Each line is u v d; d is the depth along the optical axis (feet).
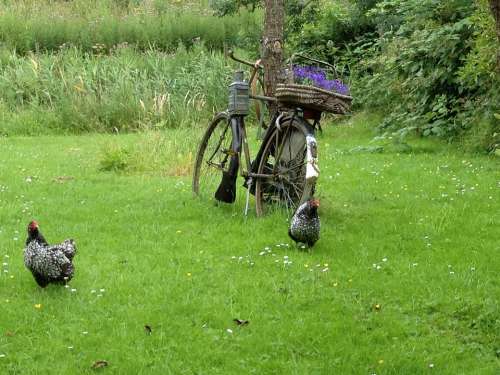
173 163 32.63
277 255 21.26
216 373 16.03
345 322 17.81
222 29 63.77
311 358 16.61
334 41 52.42
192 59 52.85
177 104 46.21
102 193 27.86
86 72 48.93
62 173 31.40
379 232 22.95
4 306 18.25
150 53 54.54
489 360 16.71
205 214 24.90
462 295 18.84
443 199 26.13
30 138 41.78
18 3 70.44
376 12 47.11
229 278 19.81
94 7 71.72
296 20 52.11
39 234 18.95
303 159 23.75
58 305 18.33
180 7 73.05
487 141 32.73
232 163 24.90
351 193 27.04
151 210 25.38
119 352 16.57
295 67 46.44
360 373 16.08
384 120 38.45
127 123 45.50
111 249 21.86
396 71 38.24
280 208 24.50
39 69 49.37
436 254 21.34
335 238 22.47
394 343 17.17
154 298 18.72
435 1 36.96
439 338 17.38
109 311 18.20
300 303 18.58
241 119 25.34
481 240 22.29
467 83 34.78
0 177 30.14
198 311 18.20
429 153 33.60
